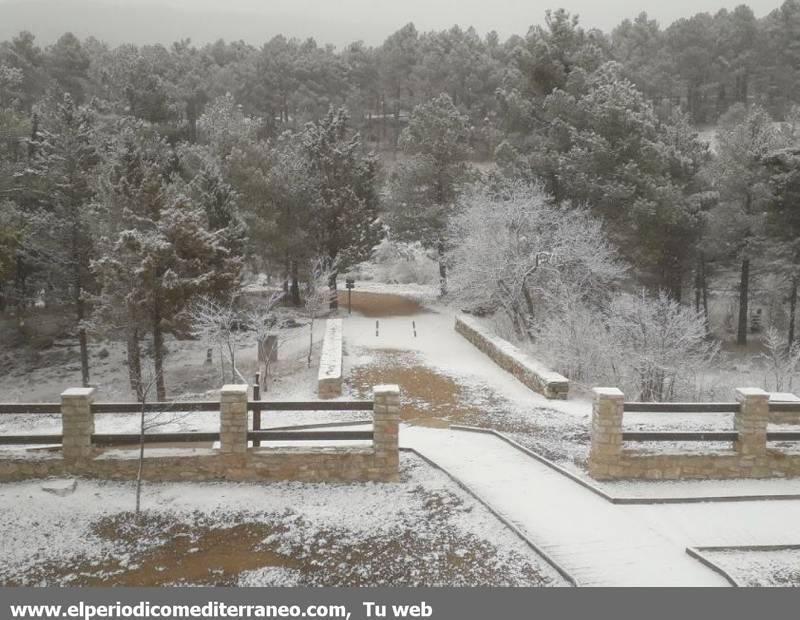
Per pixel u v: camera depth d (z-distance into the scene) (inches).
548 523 446.6
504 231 1210.0
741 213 1355.8
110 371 1322.6
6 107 1487.5
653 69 3014.3
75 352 1435.8
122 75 1872.5
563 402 769.6
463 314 1387.8
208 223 1153.4
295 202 1503.4
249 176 1433.3
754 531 438.6
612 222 1331.2
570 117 1355.8
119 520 446.3
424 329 1327.5
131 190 1034.1
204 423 653.9
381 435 506.6
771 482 515.2
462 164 1665.8
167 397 1006.4
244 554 411.5
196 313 997.2
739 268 1556.3
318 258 1497.3
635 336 989.8
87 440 496.7
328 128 1568.7
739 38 3181.6
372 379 894.4
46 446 588.4
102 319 1015.0
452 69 3272.6
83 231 1205.7
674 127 1563.7
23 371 1336.1
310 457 505.0
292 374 1023.6
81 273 1229.7
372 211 1595.7
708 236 1393.9
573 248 1187.3
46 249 1250.6
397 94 3612.2
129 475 499.5
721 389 1050.7
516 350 955.3
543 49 1435.8
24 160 1486.2
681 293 1571.1
